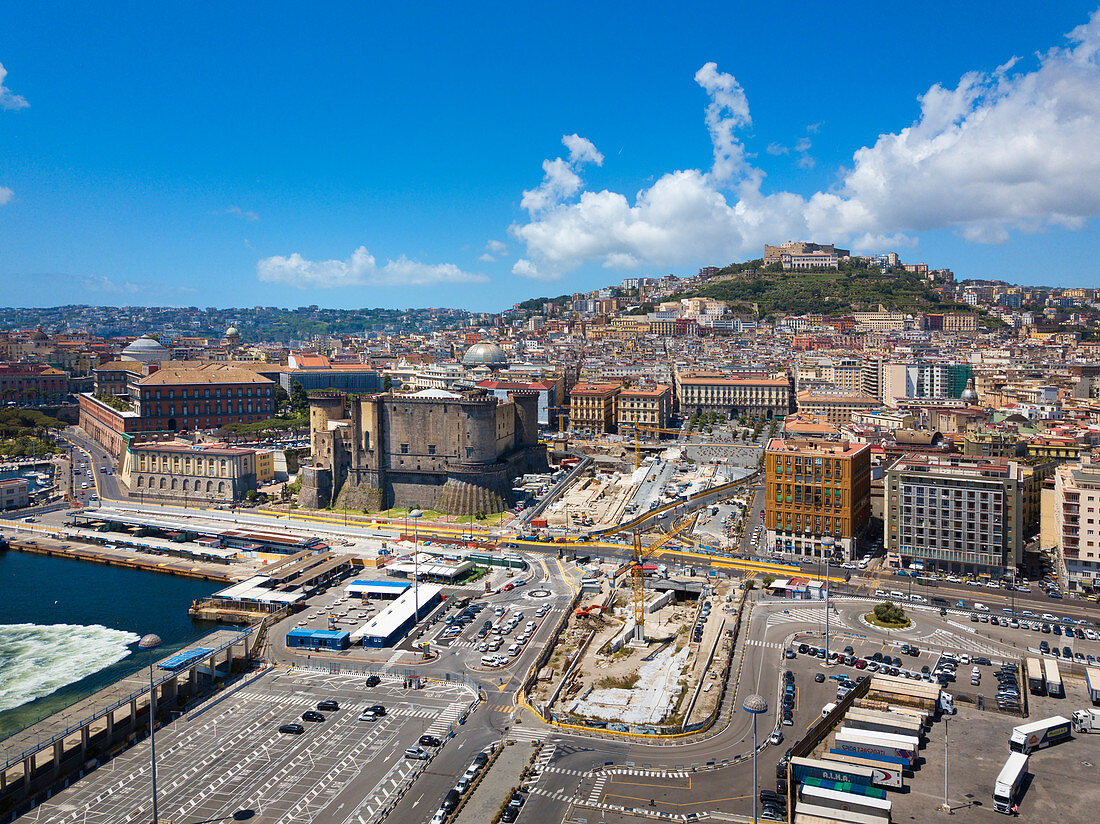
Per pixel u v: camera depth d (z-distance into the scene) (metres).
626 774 148.88
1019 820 132.25
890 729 156.88
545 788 144.50
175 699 182.00
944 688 180.50
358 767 153.00
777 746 157.75
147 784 148.38
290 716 173.88
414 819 136.25
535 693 183.50
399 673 195.38
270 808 140.38
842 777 140.38
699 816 135.62
